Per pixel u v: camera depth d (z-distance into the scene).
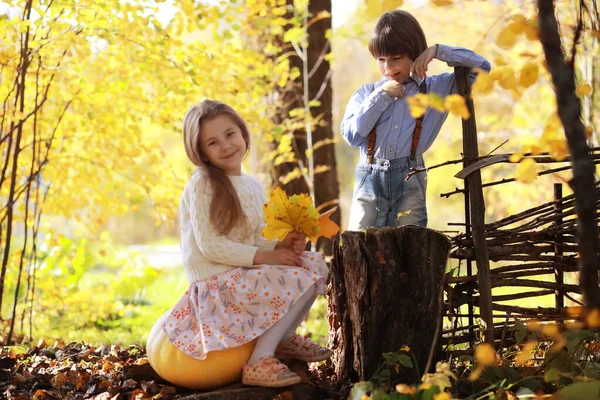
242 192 2.96
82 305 6.01
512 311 3.12
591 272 2.22
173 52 5.32
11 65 4.75
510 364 3.05
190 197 2.88
